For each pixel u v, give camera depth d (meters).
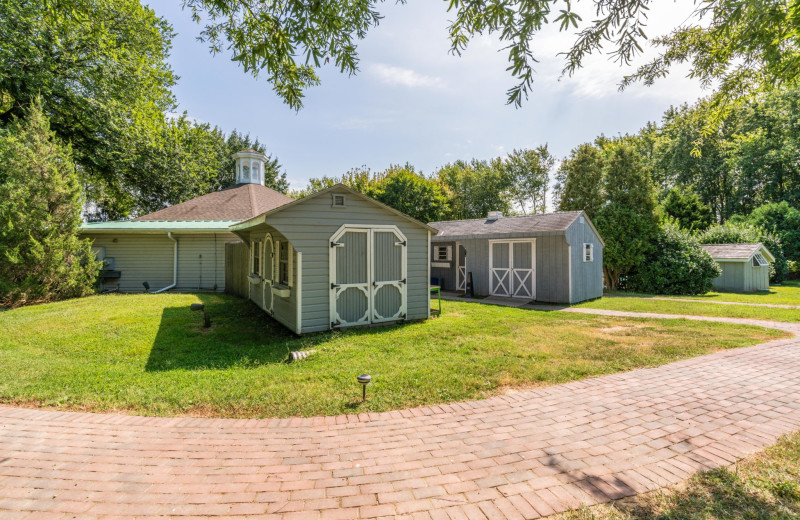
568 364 5.57
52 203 11.59
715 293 18.22
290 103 4.43
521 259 14.03
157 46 18.22
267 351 6.38
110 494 2.60
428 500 2.52
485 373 5.16
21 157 11.05
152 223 15.34
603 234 18.70
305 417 3.88
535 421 3.75
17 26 13.38
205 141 24.14
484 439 3.38
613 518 2.30
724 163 29.95
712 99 4.98
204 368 5.48
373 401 4.24
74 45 15.06
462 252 17.06
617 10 2.40
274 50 3.84
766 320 9.84
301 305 7.57
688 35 4.22
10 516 2.36
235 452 3.18
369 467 2.94
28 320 8.45
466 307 11.73
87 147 17.48
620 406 4.12
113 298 11.92
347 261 8.09
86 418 3.82
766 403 4.19
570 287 12.70
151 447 3.26
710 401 4.25
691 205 28.44
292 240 7.48
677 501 2.46
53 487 2.68
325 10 3.32
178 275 14.86
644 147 35.28
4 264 10.62
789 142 26.73
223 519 2.34
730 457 3.03
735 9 2.73
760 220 26.98
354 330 7.98
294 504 2.48
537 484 2.68
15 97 14.47
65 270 11.56
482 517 2.34
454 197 35.25
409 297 9.00
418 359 5.86
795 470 2.80
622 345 6.76
